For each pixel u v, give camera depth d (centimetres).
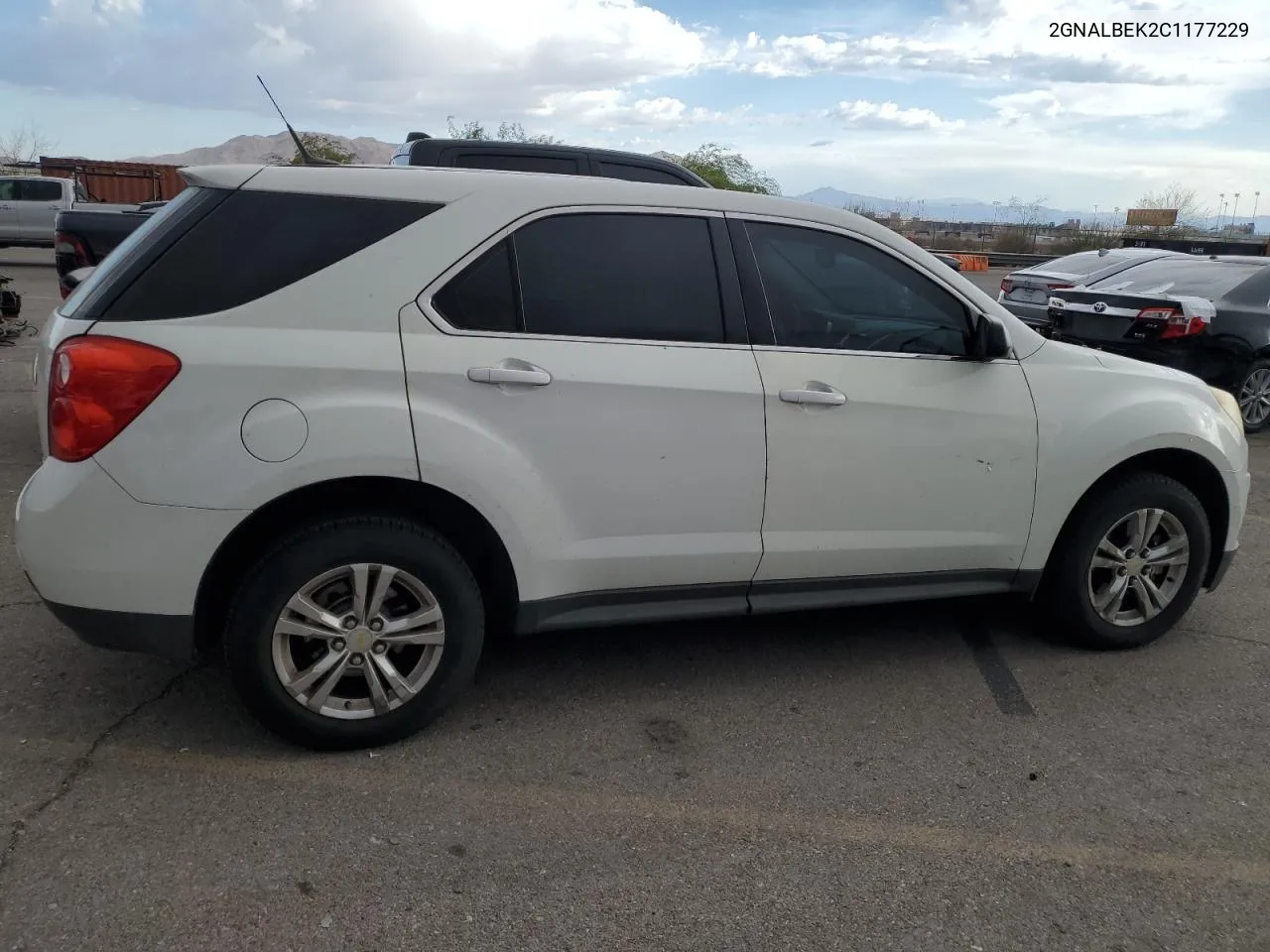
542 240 323
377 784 301
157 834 271
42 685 349
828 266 361
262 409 286
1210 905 261
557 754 324
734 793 304
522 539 318
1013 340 386
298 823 279
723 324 341
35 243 2281
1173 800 310
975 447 370
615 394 321
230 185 302
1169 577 420
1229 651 425
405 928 240
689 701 363
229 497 285
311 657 316
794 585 363
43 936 231
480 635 326
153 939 232
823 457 349
